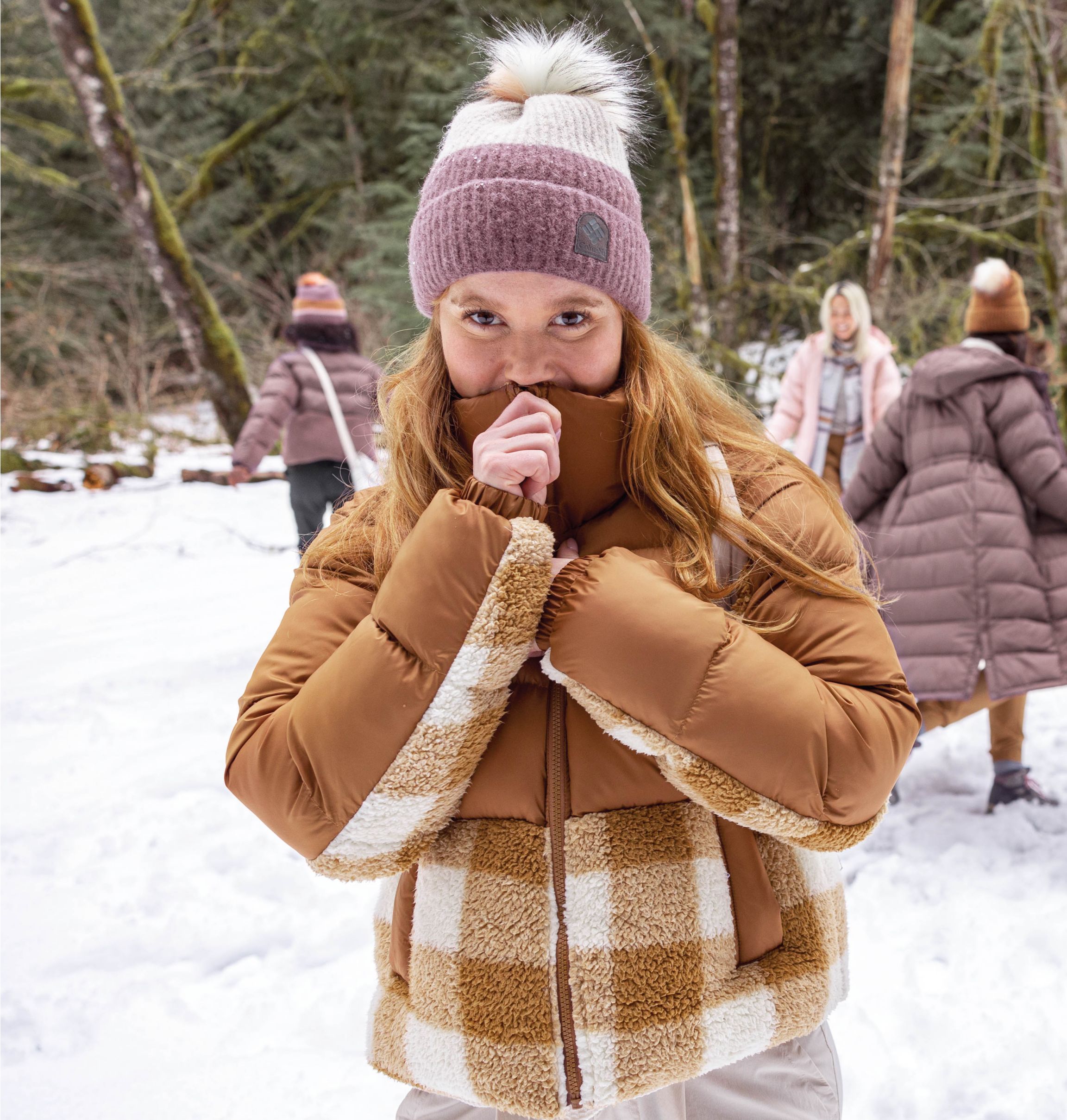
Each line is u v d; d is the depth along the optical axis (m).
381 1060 1.03
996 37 10.70
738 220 13.93
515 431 0.94
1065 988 2.17
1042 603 2.81
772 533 1.01
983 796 3.16
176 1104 2.01
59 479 9.95
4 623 5.73
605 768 0.95
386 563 1.06
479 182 0.96
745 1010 0.94
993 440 2.91
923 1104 1.89
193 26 14.38
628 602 0.89
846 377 4.99
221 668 4.79
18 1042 2.23
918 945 2.39
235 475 5.21
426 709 0.89
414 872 1.06
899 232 11.85
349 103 17.11
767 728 0.86
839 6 16.38
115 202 16.70
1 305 13.72
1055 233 7.20
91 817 3.32
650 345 1.06
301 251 18.77
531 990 0.92
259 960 2.53
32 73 15.48
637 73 1.15
